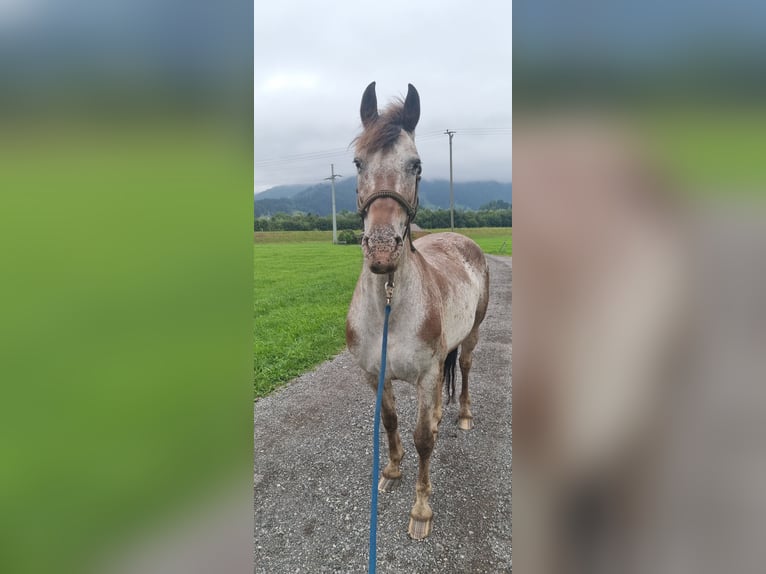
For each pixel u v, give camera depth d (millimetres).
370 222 1694
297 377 4148
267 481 2506
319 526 2154
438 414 2125
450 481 2420
